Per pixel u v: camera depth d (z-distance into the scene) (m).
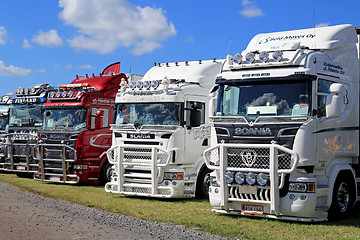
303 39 9.73
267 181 8.50
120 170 12.02
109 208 10.23
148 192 11.72
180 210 10.14
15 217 8.12
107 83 15.98
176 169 11.67
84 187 14.34
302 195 8.38
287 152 8.31
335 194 9.08
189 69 12.96
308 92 8.59
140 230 7.59
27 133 16.62
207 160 9.28
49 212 8.94
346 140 9.46
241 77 9.16
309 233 7.79
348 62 9.84
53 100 15.48
